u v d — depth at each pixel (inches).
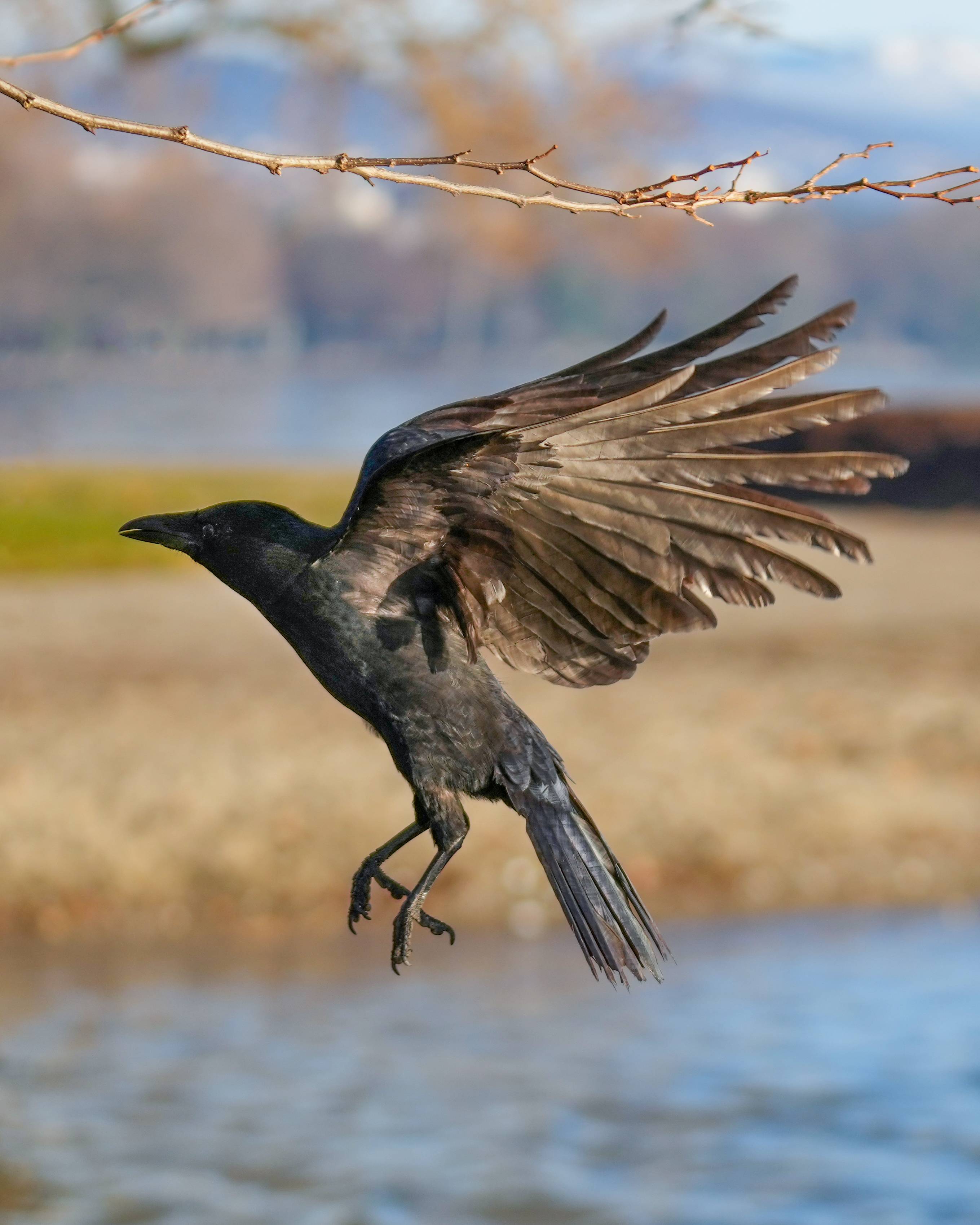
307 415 3730.3
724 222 7303.2
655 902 606.2
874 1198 370.9
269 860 597.0
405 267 6860.2
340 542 189.0
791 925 583.8
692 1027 480.4
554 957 551.5
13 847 590.6
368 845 611.5
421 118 935.0
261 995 507.5
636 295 7175.2
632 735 749.9
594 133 960.9
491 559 185.8
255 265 6097.4
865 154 178.4
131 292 5251.0
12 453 2233.0
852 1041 466.6
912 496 1756.9
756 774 698.2
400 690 190.4
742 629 1040.8
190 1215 358.0
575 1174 382.3
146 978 522.9
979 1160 388.2
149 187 5118.1
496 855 613.3
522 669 191.9
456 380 6156.5
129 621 1031.0
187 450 2450.8
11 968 530.0
